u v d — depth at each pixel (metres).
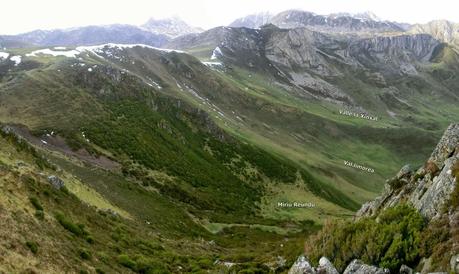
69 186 62.12
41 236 32.97
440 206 32.41
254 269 50.25
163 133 160.75
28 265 27.64
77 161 105.62
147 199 99.69
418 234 30.81
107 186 92.19
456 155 37.97
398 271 29.38
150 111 170.75
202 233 93.06
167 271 42.84
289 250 62.66
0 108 134.38
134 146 138.38
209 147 180.62
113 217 59.25
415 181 47.03
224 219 116.12
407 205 36.34
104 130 139.12
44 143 117.81
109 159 124.25
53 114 138.50
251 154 189.00
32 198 39.22
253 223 120.50
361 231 34.31
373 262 31.17
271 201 157.25
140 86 184.12
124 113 158.75
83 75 170.12
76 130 131.88
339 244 34.56
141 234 59.50
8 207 34.16
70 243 36.16
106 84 171.25
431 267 27.28
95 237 43.03
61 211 42.97
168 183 127.69
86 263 34.19
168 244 62.94
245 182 164.88
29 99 144.00
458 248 26.86
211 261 57.41
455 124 45.31
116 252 42.34
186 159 153.00
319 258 34.47
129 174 119.69
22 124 126.06
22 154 62.50
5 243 28.47
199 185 138.62
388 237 31.80
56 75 165.25
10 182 39.97
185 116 190.75
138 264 41.16
